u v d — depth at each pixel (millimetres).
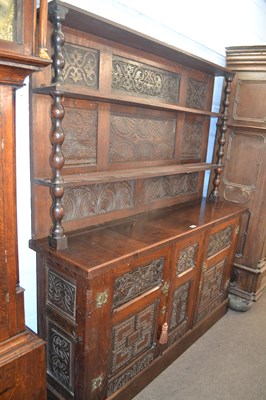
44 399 1189
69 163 1464
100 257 1271
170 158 2096
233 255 2365
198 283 1965
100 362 1355
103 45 1452
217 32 2385
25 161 1352
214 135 2600
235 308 2521
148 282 1521
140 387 1664
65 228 1539
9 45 833
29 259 1471
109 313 1331
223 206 2303
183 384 1753
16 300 1055
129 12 1646
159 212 2037
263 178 2307
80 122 1468
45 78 1270
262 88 2207
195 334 2102
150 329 1637
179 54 1688
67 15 1153
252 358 1995
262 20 3068
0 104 883
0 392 1035
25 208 1400
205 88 2242
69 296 1295
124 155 1743
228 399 1677
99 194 1668
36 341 1113
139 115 1771
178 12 1967
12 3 834
